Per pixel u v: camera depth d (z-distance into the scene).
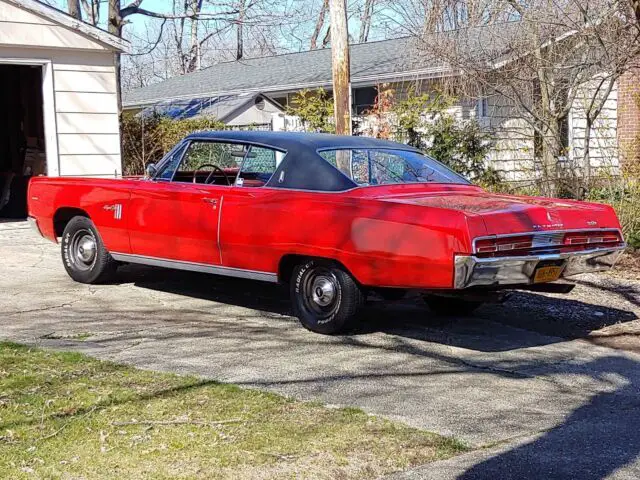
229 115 24.08
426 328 7.23
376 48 23.95
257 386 5.39
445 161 14.45
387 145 7.55
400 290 6.53
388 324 7.34
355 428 4.64
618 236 6.74
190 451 4.23
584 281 9.44
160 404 4.94
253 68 28.41
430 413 4.98
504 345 6.72
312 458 4.19
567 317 7.78
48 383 5.28
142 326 7.00
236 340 6.60
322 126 16.55
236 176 7.36
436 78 17.50
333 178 6.71
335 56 12.80
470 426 4.77
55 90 12.58
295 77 24.62
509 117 15.51
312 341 6.63
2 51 12.05
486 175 14.22
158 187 7.75
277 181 6.99
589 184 12.26
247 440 4.40
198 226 7.36
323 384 5.49
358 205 6.32
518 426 4.80
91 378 5.41
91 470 3.98
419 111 15.16
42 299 8.02
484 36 13.98
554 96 13.47
